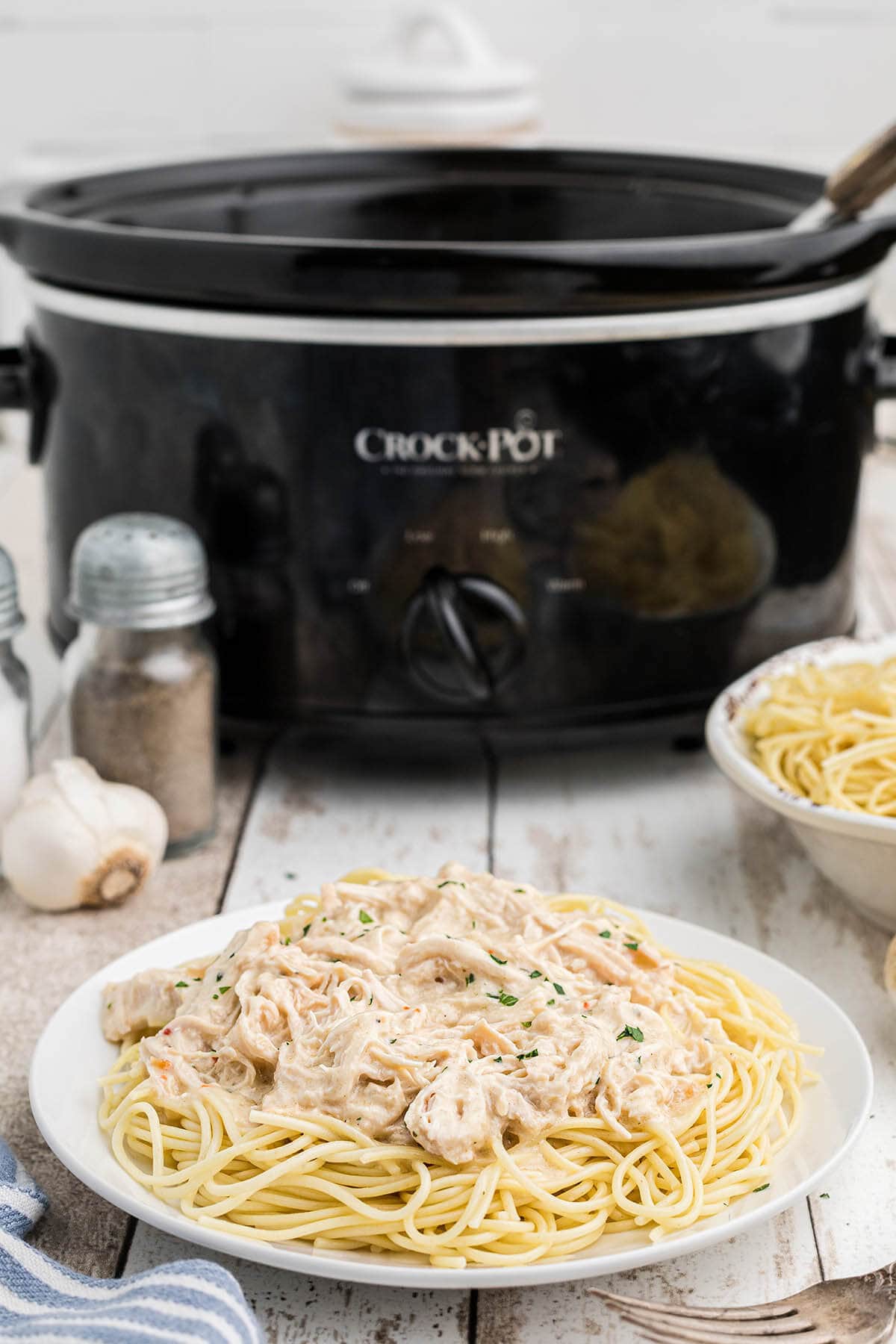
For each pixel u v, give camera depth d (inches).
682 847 41.0
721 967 31.4
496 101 83.0
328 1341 24.7
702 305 39.2
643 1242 25.0
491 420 38.8
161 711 39.4
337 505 39.9
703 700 42.8
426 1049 26.2
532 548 39.9
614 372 39.0
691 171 55.0
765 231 45.2
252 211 54.2
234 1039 27.3
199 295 38.8
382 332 38.2
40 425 45.5
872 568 58.7
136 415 41.6
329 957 28.9
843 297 42.1
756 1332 24.1
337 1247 24.9
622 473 39.8
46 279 43.2
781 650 44.1
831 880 36.8
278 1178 25.4
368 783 44.8
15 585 40.0
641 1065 26.7
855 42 98.3
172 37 98.9
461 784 44.6
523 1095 25.7
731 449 40.9
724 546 41.6
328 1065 26.5
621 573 40.6
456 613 39.8
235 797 44.0
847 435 44.1
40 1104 27.5
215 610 41.9
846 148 100.6
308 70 99.7
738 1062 28.2
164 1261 26.5
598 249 37.2
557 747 42.4
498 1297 25.5
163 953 32.8
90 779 38.3
